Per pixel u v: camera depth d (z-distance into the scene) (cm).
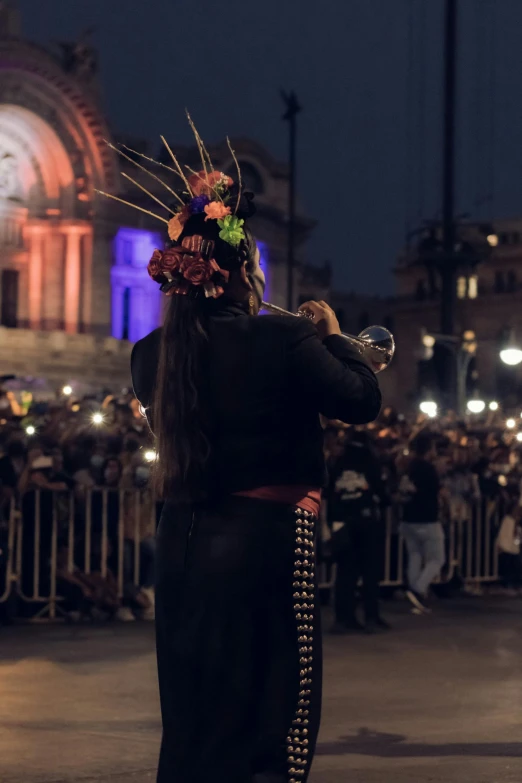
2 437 1357
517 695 912
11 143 6241
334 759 689
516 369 9144
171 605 365
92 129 6275
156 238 6656
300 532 365
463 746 728
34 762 675
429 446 1480
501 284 9350
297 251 7325
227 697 357
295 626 362
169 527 369
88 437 1406
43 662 1053
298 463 367
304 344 364
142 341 390
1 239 6281
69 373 5888
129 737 747
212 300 372
